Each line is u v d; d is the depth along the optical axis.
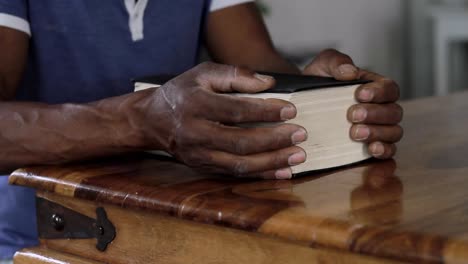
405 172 1.08
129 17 1.43
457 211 0.85
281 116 0.98
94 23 1.40
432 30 5.75
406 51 5.87
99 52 1.41
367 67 5.52
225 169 1.01
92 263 1.06
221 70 1.02
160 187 0.99
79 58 1.40
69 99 1.42
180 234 0.95
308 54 4.68
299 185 1.00
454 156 1.19
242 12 1.64
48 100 1.42
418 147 1.27
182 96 1.00
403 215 0.84
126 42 1.44
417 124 1.50
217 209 0.89
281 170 1.02
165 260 0.98
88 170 1.10
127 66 1.45
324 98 1.07
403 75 5.88
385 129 1.13
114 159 1.18
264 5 4.54
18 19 1.28
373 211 0.86
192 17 1.53
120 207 1.01
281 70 1.60
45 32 1.36
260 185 1.00
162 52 1.48
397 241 0.76
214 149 1.00
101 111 1.11
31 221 1.48
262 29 1.66
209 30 1.63
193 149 1.01
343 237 0.79
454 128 1.45
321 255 0.82
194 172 1.08
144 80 1.19
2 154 1.15
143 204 0.96
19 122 1.15
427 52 5.80
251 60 1.62
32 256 1.13
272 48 1.65
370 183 1.01
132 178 1.04
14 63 1.29
